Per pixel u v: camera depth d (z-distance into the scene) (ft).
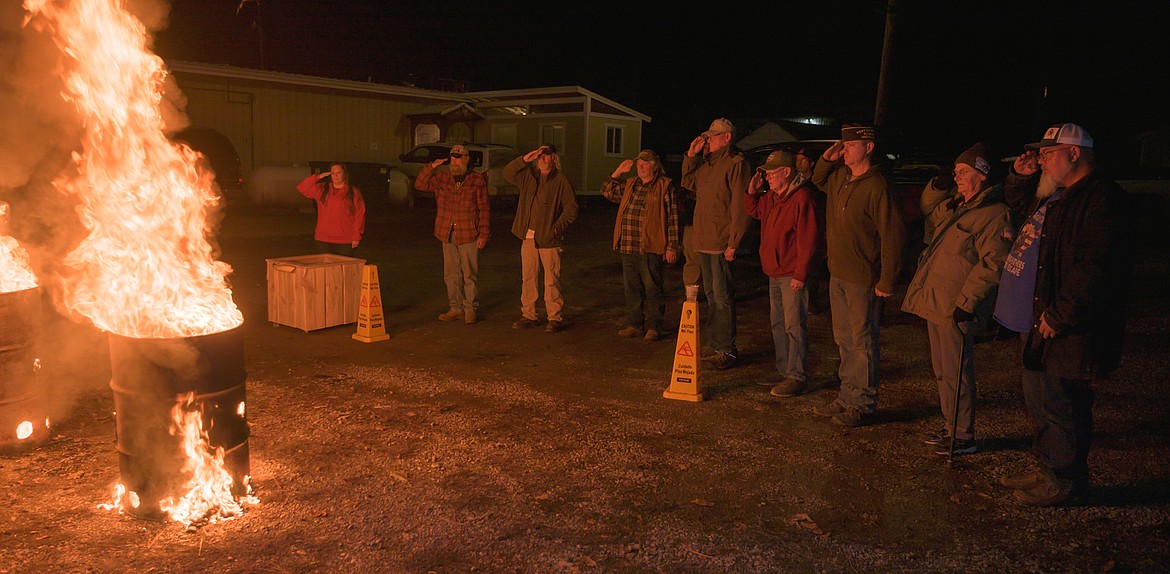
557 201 26.55
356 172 69.56
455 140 92.02
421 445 16.03
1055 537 12.37
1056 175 12.53
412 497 13.52
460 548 11.75
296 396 19.24
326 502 13.24
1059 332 12.25
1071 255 12.19
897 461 15.57
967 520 12.98
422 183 28.27
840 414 17.81
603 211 83.35
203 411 12.28
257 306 30.30
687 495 13.83
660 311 26.14
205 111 69.72
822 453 15.97
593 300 33.50
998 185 15.07
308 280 25.91
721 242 22.16
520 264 44.01
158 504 12.32
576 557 11.55
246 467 13.20
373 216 67.21
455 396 19.49
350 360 22.82
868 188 16.58
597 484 14.24
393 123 86.07
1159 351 25.25
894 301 33.83
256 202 66.49
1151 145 99.14
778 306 20.29
